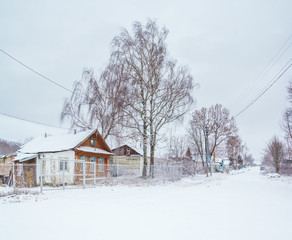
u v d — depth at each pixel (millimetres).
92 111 26672
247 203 10070
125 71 25562
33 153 25266
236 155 78875
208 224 6414
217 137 50312
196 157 51812
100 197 12164
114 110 25859
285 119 36656
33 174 23641
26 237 5250
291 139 40625
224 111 50844
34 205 9500
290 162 45531
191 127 49969
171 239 5137
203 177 36156
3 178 23172
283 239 5145
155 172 26547
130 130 25812
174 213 7895
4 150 66750
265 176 38469
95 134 27375
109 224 6402
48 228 5980
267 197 12086
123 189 16969
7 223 6500
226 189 16703
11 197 12000
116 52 25672
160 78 25859
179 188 18094
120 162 37656
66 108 26844
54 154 23422
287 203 10062
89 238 5180
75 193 13953
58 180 21547
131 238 5195
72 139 26312
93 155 27250
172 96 26156
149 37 26062
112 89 25844
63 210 8414
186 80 26000
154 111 26141
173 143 46031
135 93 24938
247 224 6414
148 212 8070
